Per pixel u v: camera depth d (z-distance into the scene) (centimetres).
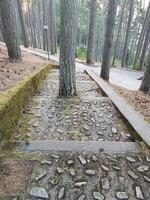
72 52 547
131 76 1323
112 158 288
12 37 773
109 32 815
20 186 231
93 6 1302
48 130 395
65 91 582
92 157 288
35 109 487
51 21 1914
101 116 464
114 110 498
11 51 795
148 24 1758
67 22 511
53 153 296
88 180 246
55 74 941
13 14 752
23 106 472
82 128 408
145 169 267
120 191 231
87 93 667
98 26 3350
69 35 523
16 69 666
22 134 374
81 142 333
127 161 282
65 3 494
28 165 268
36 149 307
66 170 261
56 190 229
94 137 376
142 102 582
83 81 830
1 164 267
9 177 244
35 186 233
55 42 2142
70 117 454
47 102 536
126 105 505
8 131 347
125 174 257
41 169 261
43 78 797
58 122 430
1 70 607
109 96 584
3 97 371
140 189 235
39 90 661
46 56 1481
